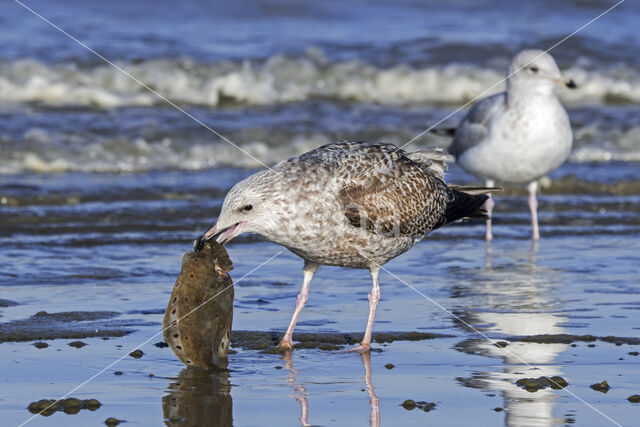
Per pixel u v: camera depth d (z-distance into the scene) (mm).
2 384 8227
